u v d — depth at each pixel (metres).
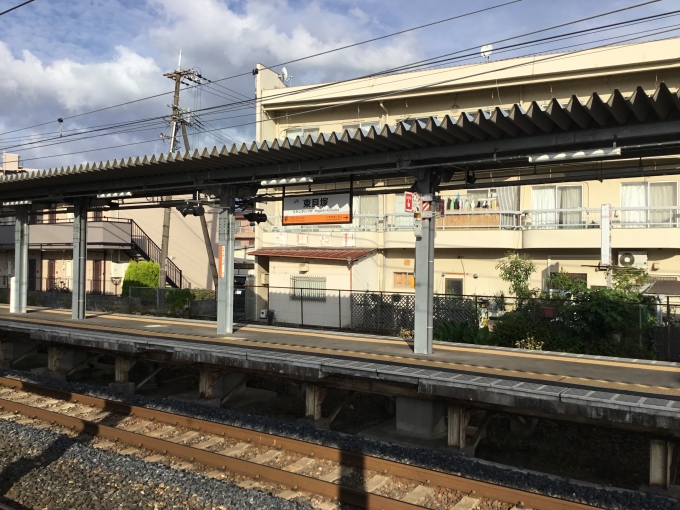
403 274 18.58
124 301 20.91
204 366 9.70
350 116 19.59
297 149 9.07
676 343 11.48
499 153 8.34
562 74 16.23
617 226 15.40
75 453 6.97
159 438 7.39
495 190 17.20
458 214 17.48
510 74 16.84
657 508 5.41
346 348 9.71
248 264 34.84
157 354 10.46
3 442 7.54
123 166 11.25
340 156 9.53
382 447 7.20
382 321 16.31
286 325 18.06
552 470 6.93
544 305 13.41
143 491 5.90
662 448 6.00
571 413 6.13
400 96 18.45
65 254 25.83
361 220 19.06
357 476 6.31
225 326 11.61
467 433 8.06
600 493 5.68
